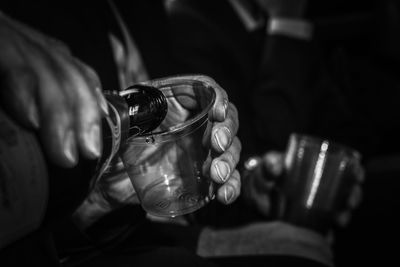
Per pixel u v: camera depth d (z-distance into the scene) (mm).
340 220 714
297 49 990
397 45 1347
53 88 232
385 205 955
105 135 320
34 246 310
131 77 642
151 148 374
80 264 440
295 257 537
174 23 876
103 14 596
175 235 578
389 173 987
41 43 241
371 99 1263
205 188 389
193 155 380
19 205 267
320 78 1023
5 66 228
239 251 566
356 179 674
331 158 607
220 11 917
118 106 326
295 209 629
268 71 957
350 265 917
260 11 1061
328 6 1450
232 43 900
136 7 671
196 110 410
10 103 230
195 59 851
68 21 532
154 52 678
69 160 235
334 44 1435
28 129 244
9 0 496
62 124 232
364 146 1021
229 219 688
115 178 430
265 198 737
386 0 1346
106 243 448
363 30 1423
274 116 937
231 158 394
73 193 324
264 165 727
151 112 356
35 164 272
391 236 928
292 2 1037
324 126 1017
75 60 251
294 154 629
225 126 385
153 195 385
